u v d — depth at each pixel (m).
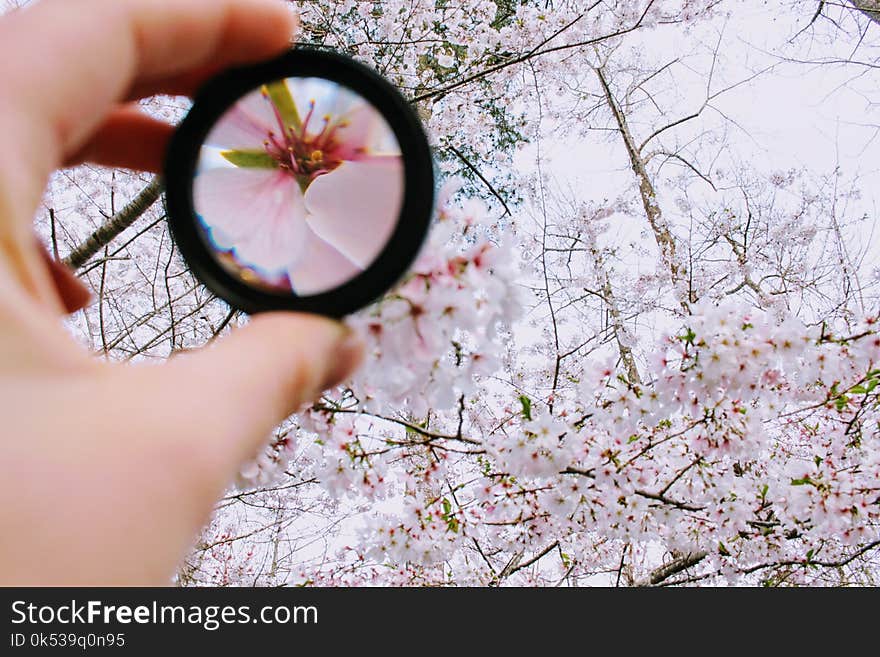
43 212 0.67
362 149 0.23
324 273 0.22
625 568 0.64
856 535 0.40
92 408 0.20
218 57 0.22
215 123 0.23
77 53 0.21
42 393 0.19
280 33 0.22
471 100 0.79
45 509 0.19
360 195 0.23
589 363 0.37
